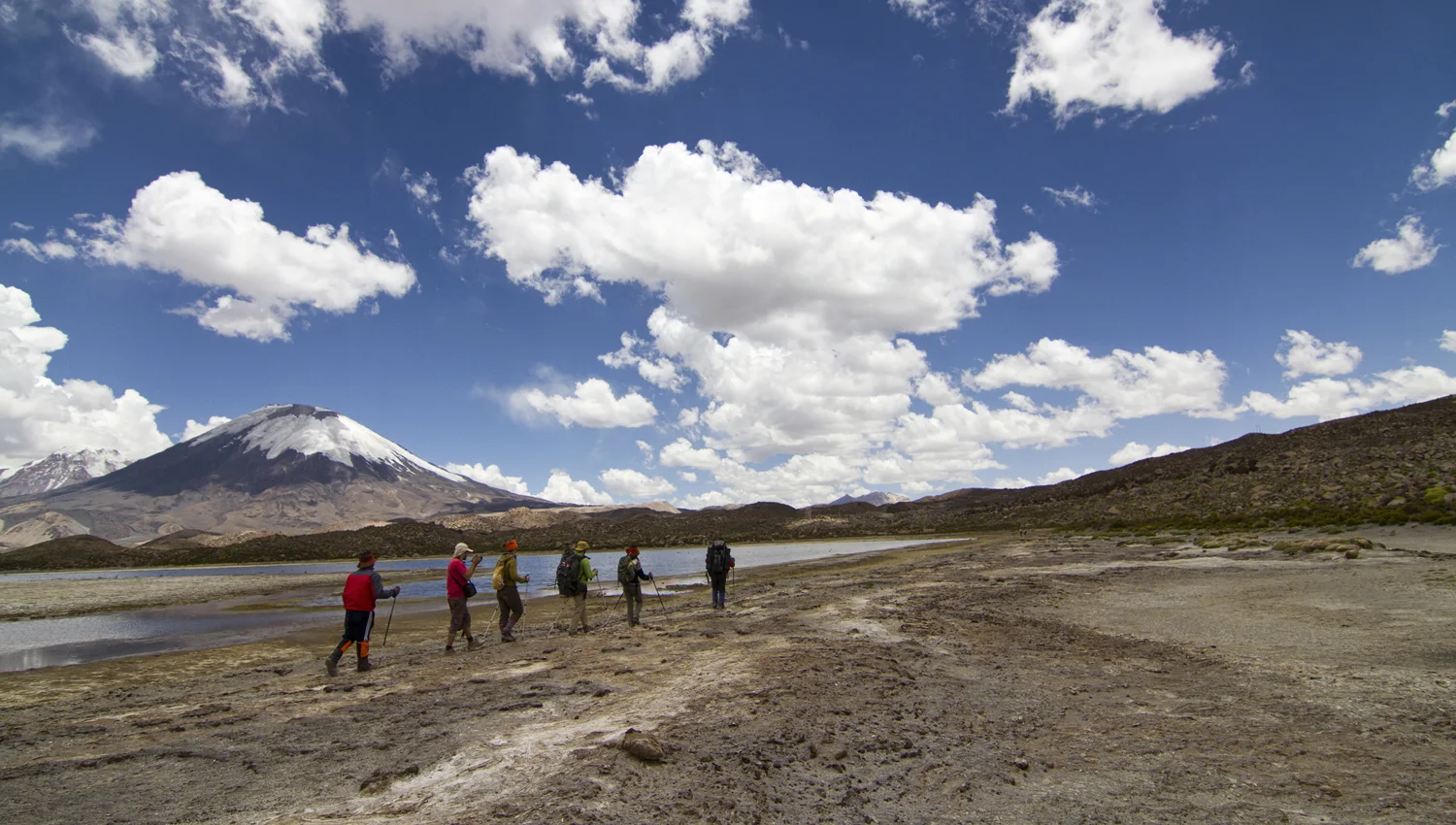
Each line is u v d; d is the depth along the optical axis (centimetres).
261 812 560
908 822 507
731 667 1055
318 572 7125
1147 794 542
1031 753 650
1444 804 493
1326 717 705
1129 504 7112
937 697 852
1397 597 1410
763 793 562
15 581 5453
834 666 1026
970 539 7788
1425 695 754
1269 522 4022
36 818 557
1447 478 3794
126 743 789
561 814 516
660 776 598
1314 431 7412
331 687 1109
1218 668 945
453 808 543
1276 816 489
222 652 1792
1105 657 1064
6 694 1312
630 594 1750
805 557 6131
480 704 909
